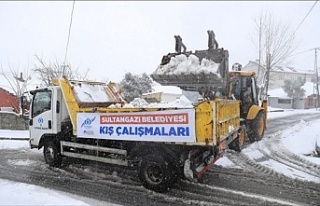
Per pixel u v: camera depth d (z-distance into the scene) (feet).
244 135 32.65
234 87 33.30
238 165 25.20
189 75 20.83
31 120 26.84
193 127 17.15
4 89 79.20
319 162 26.14
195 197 17.97
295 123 57.36
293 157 28.17
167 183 18.52
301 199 17.56
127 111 19.60
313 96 150.20
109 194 18.60
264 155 28.99
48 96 25.41
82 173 23.34
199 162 19.17
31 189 18.71
